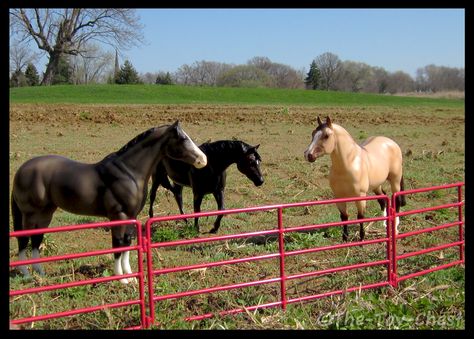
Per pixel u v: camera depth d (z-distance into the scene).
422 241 1.41
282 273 1.05
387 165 1.46
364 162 1.37
